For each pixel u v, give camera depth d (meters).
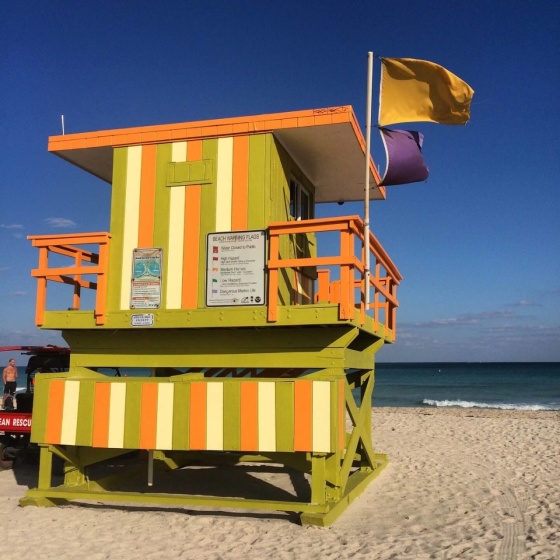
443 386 62.78
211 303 6.36
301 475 8.51
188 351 6.55
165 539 5.44
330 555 5.02
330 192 9.36
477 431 14.37
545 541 5.55
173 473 8.61
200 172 6.64
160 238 6.67
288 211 7.20
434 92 7.05
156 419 5.96
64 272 6.63
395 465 9.55
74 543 5.32
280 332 6.31
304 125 6.38
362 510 6.59
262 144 6.52
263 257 6.30
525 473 8.96
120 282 6.71
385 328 8.47
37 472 8.72
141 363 6.67
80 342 6.87
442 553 5.15
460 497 7.34
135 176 6.86
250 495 7.32
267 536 5.53
